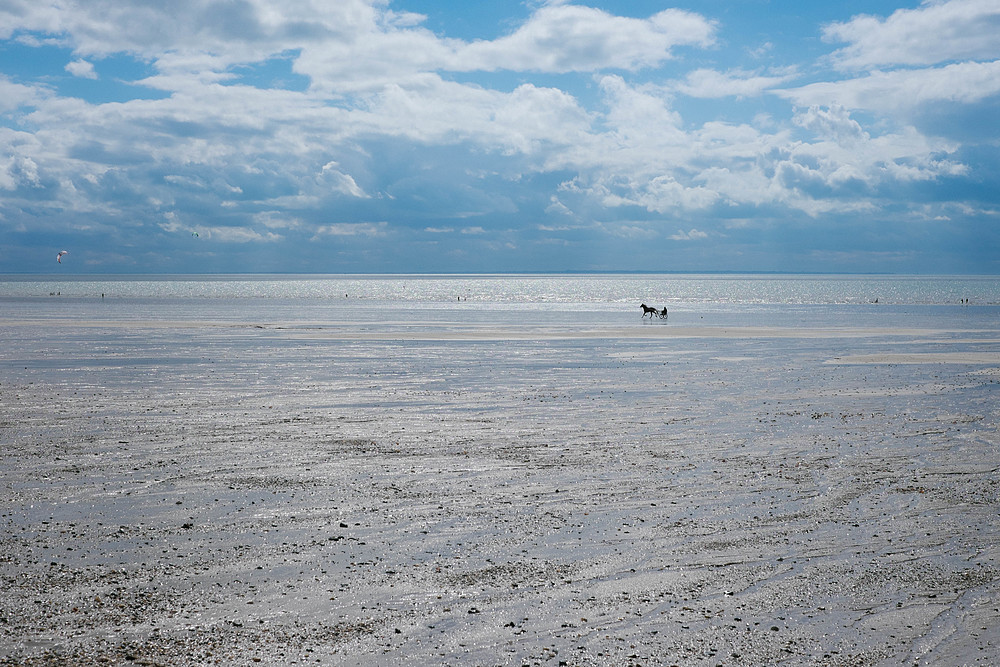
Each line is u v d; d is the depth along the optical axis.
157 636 6.99
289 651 6.75
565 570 8.64
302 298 116.12
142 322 54.44
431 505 11.07
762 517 10.57
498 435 16.09
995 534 9.88
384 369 27.70
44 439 15.39
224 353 33.19
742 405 20.05
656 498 11.48
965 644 6.94
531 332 46.75
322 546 9.37
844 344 38.81
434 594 7.98
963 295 124.94
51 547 9.24
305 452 14.41
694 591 8.09
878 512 10.81
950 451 14.65
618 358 31.89
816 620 7.43
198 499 11.30
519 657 6.68
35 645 6.79
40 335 42.31
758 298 117.19
